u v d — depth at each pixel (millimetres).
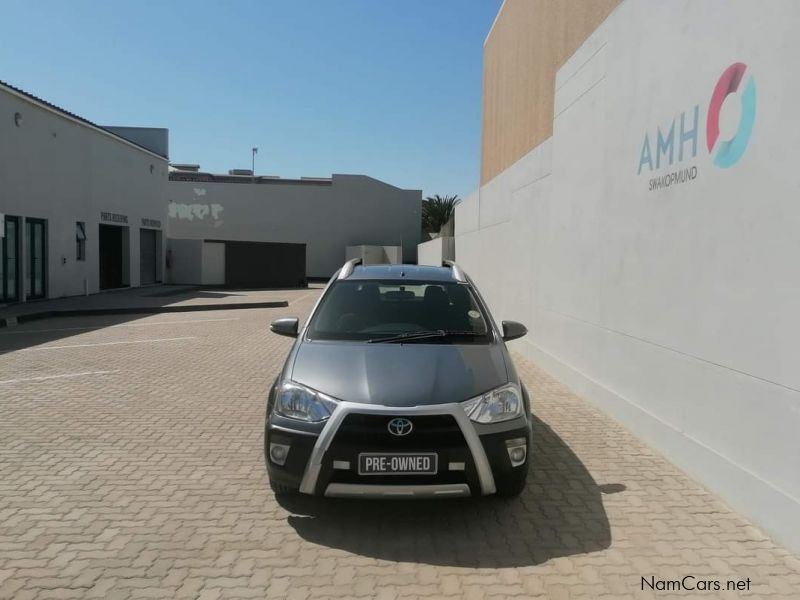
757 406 3848
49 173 17906
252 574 3270
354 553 3516
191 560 3408
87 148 20250
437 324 4949
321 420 3738
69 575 3232
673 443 4891
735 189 4074
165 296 21266
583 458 5059
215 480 4570
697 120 4551
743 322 3996
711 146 4363
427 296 5289
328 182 45750
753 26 3889
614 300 6117
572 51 8141
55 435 5594
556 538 3711
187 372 8523
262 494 4328
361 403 3707
